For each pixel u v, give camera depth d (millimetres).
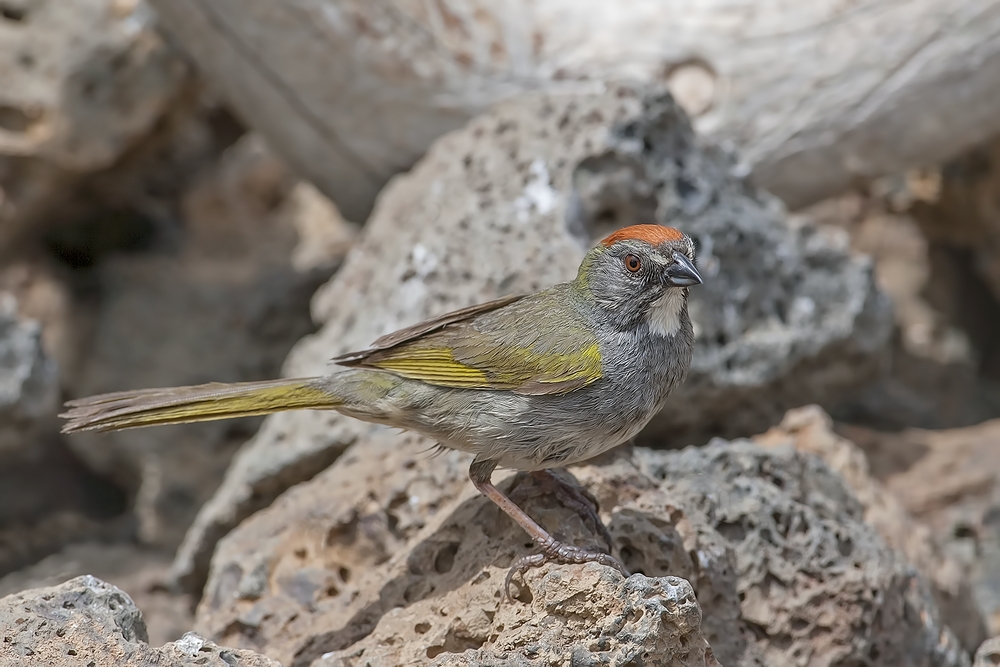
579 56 13539
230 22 13008
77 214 16188
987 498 12422
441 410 8094
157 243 17297
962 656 9547
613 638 6875
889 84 13336
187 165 17688
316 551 9078
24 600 7152
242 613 8773
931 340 17234
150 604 11961
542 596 7094
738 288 11258
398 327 10734
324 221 18500
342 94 13438
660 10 13695
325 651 8141
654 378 8023
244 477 10844
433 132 13617
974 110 13406
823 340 11570
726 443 9578
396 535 9070
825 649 8617
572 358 7879
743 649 8484
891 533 10211
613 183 10859
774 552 8781
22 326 12906
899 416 14859
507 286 10359
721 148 12008
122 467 15016
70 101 14188
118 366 15453
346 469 9703
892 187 17219
